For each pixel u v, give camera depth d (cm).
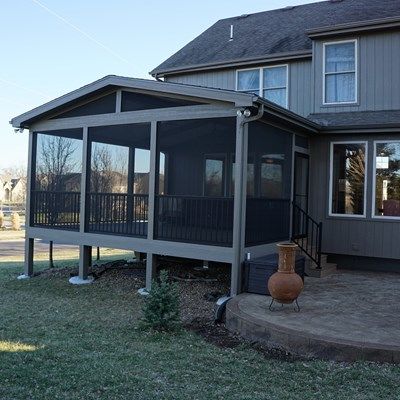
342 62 1112
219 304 696
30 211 1079
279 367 471
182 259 1072
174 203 892
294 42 1278
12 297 847
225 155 1222
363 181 1019
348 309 634
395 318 588
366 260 1017
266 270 729
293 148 974
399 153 980
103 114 955
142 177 1140
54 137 1089
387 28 1050
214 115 801
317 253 959
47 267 1198
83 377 427
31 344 543
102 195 971
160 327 614
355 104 1086
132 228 955
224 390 407
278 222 912
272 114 804
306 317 590
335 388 415
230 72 1352
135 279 962
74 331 615
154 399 383
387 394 400
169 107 859
